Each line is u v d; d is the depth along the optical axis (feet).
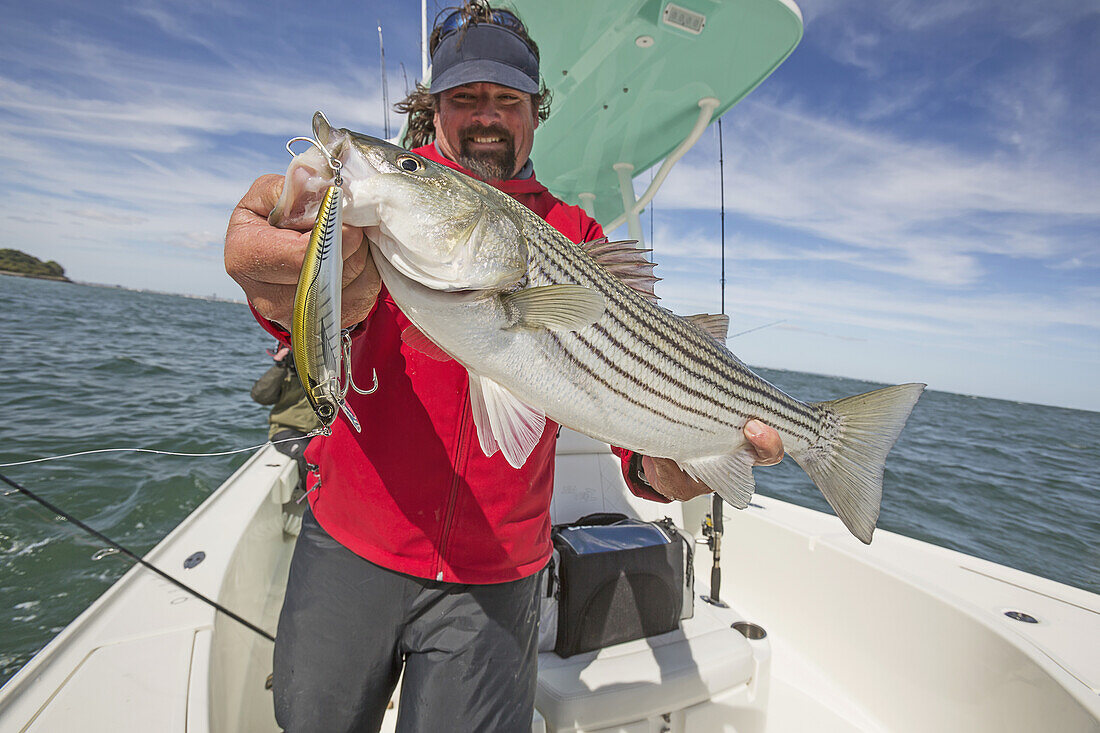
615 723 7.77
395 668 6.22
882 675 9.72
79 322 89.35
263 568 10.37
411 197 4.81
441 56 7.52
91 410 33.60
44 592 11.82
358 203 4.64
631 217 14.99
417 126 10.14
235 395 42.52
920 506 35.32
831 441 7.86
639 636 8.86
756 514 12.48
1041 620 8.39
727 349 7.11
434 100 8.29
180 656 6.02
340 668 5.79
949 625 8.80
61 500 17.70
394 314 6.10
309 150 4.43
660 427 6.57
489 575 6.06
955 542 29.53
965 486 41.11
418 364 6.00
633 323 6.31
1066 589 9.27
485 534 6.01
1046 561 27.71
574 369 5.90
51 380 41.57
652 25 10.00
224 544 8.85
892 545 10.89
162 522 17.17
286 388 17.67
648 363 6.39
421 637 5.97
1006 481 44.32
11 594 11.67
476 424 5.60
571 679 7.93
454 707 5.75
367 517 5.90
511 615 6.18
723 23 10.00
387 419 5.96
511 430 5.65
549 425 6.63
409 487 5.89
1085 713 6.72
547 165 15.10
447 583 5.95
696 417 6.78
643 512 11.75
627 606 8.72
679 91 11.94
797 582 11.43
